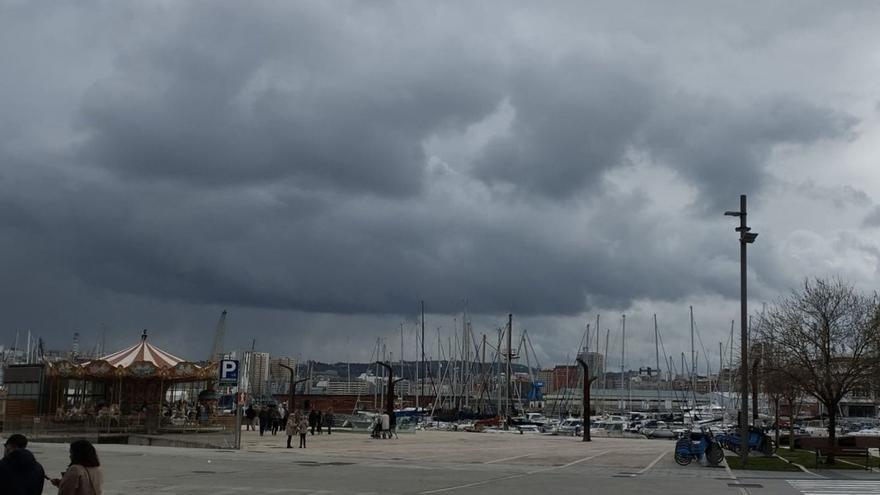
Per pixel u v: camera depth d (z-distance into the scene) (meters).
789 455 44.31
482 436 69.69
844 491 25.41
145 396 64.00
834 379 37.47
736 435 47.69
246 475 27.38
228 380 40.97
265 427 63.19
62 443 48.94
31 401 61.94
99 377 61.09
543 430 91.38
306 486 24.06
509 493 23.06
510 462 37.00
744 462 35.12
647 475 30.62
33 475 11.52
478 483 26.08
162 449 42.38
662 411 137.25
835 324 39.28
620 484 26.59
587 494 23.20
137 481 24.66
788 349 40.62
